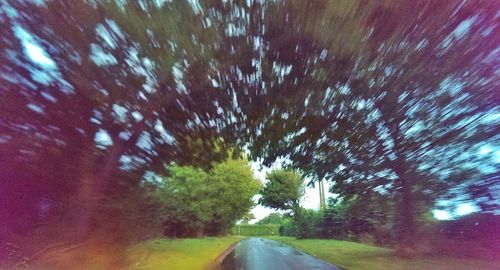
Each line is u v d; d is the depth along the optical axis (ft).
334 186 72.84
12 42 28.02
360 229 120.67
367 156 60.34
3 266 31.99
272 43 37.37
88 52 31.04
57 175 35.24
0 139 30.50
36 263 33.35
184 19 32.94
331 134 53.31
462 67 34.63
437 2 29.32
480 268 50.08
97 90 34.09
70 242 35.78
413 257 62.64
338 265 66.03
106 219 40.50
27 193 33.94
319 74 39.24
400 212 68.64
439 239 65.57
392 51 33.47
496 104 40.45
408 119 45.91
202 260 66.44
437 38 31.91
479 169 52.47
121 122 39.11
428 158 54.85
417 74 35.91
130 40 31.60
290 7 33.47
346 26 32.01
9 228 32.99
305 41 36.09
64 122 34.09
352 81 39.19
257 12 35.29
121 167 42.73
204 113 44.83
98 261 38.40
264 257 83.05
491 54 33.14
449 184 57.26
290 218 225.97
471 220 63.05
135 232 45.32
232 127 50.03
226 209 159.63
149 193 50.08
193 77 37.63
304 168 66.44
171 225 110.93
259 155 59.98
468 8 29.58
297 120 50.14
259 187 187.93
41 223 35.06
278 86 42.57
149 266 49.34
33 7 27.35
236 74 41.60
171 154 50.44
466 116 43.55
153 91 37.93
